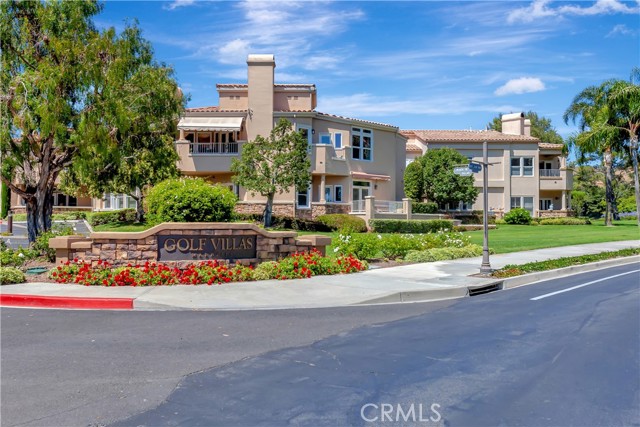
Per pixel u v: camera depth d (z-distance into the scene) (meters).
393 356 6.90
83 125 16.36
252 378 6.02
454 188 39.19
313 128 34.81
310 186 33.78
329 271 14.50
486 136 47.88
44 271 13.76
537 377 6.05
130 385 5.80
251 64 33.91
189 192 14.86
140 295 11.06
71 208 42.50
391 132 40.22
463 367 6.43
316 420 4.88
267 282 13.06
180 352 7.09
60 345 7.44
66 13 17.30
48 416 4.98
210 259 13.94
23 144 16.44
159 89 19.84
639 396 5.45
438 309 10.35
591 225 42.03
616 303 10.67
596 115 40.47
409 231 31.48
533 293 12.23
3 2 16.62
